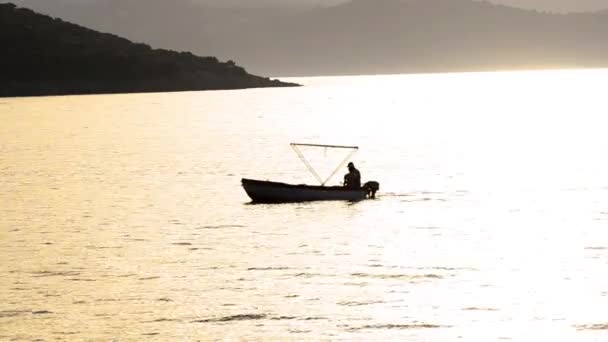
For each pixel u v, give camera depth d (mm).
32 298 43188
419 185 84062
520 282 45406
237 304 42031
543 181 85438
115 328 38719
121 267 49625
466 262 49938
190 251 54031
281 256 52344
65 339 37344
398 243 55781
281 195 72688
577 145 127500
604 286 44219
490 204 71312
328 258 51594
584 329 37938
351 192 73562
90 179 92062
